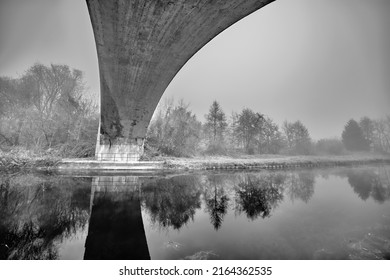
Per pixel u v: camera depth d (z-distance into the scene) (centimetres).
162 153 2614
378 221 512
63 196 742
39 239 409
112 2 894
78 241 402
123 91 1566
